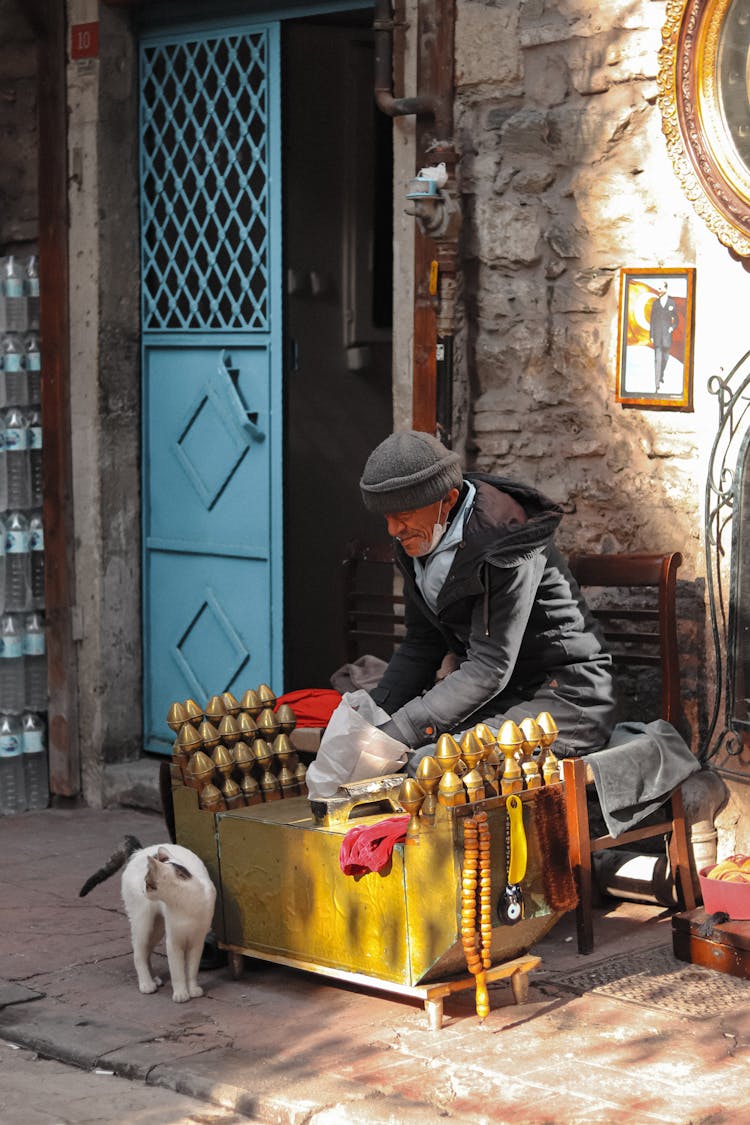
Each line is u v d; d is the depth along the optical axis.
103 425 6.86
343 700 4.53
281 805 4.59
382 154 7.85
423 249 5.68
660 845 5.29
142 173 6.89
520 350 5.62
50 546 6.97
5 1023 4.23
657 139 5.25
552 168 5.49
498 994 4.35
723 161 4.98
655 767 4.78
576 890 4.53
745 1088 3.68
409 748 4.46
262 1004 4.34
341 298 7.84
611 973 4.50
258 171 6.47
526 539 4.41
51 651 7.01
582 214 5.43
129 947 4.90
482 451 5.77
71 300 6.89
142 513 7.00
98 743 6.97
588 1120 3.49
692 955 4.58
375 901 4.12
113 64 6.77
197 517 6.79
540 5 5.45
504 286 5.64
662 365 5.25
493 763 4.14
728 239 4.99
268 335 6.46
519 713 4.66
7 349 6.91
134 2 6.68
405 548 4.55
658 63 5.17
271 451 6.47
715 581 5.19
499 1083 3.71
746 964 4.43
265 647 6.56
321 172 7.69
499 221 5.62
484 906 3.97
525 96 5.52
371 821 4.31
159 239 6.84
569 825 4.56
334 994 4.40
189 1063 3.89
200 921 4.32
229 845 4.50
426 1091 3.67
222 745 4.69
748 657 5.07
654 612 5.21
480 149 5.64
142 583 7.03
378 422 8.06
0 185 7.18
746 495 5.04
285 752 4.72
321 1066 3.85
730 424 5.11
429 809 3.99
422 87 5.67
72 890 5.61
